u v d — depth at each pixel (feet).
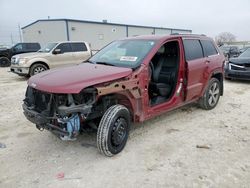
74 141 13.42
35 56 34.88
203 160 11.39
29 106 12.03
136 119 12.87
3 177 10.21
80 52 38.68
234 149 12.46
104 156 11.84
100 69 12.41
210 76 17.94
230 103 21.12
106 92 10.89
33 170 10.70
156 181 9.86
